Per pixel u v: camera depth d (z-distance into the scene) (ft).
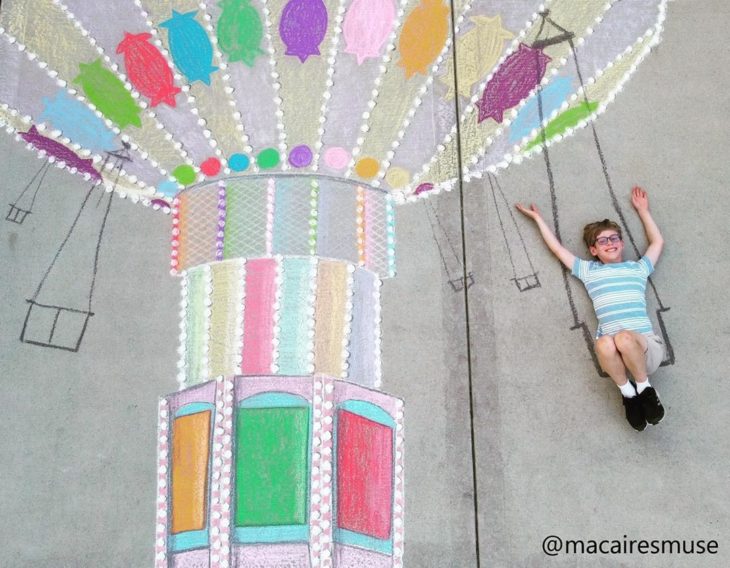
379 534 11.76
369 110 13.73
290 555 11.64
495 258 13.05
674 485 11.93
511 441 12.16
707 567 11.55
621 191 13.38
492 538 11.73
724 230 13.12
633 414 11.75
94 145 13.57
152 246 13.12
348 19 14.12
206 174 13.42
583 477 11.98
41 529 11.85
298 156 13.46
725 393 12.35
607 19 14.24
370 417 12.26
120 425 12.28
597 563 11.61
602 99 13.84
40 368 12.51
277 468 12.00
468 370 12.48
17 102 13.71
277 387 12.35
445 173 13.46
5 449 12.15
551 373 12.46
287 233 13.04
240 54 13.96
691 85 13.94
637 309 12.25
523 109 13.78
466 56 14.01
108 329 12.72
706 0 14.37
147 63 13.93
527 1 14.29
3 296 12.81
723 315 12.71
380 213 13.23
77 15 14.10
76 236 13.15
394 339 12.64
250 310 12.69
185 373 12.50
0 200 13.25
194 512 11.87
